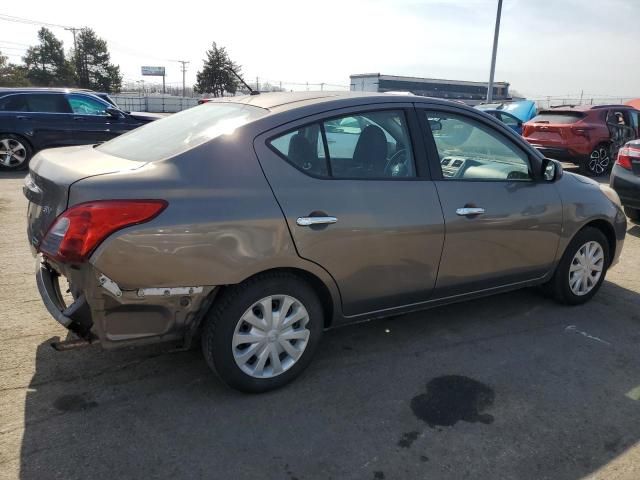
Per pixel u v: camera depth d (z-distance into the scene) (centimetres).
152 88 8744
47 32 7806
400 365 335
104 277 243
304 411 283
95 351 330
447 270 345
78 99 1081
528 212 375
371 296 320
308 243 283
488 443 263
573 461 252
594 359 351
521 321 405
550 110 1257
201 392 296
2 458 236
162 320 261
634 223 743
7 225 604
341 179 300
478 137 362
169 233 248
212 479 231
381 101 325
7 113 1014
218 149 271
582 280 433
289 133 290
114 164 271
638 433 275
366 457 250
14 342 336
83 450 245
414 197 321
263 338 287
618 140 1234
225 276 263
